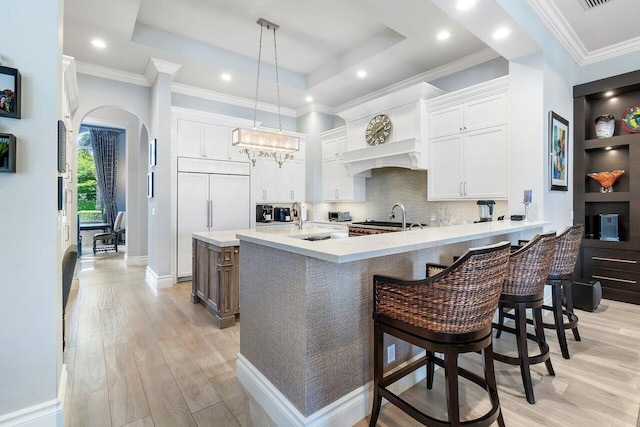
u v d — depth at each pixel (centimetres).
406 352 208
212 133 512
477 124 387
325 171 628
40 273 153
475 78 428
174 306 371
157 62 432
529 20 303
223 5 353
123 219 885
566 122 380
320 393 160
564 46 376
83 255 738
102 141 895
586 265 400
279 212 624
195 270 383
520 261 187
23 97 150
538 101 332
